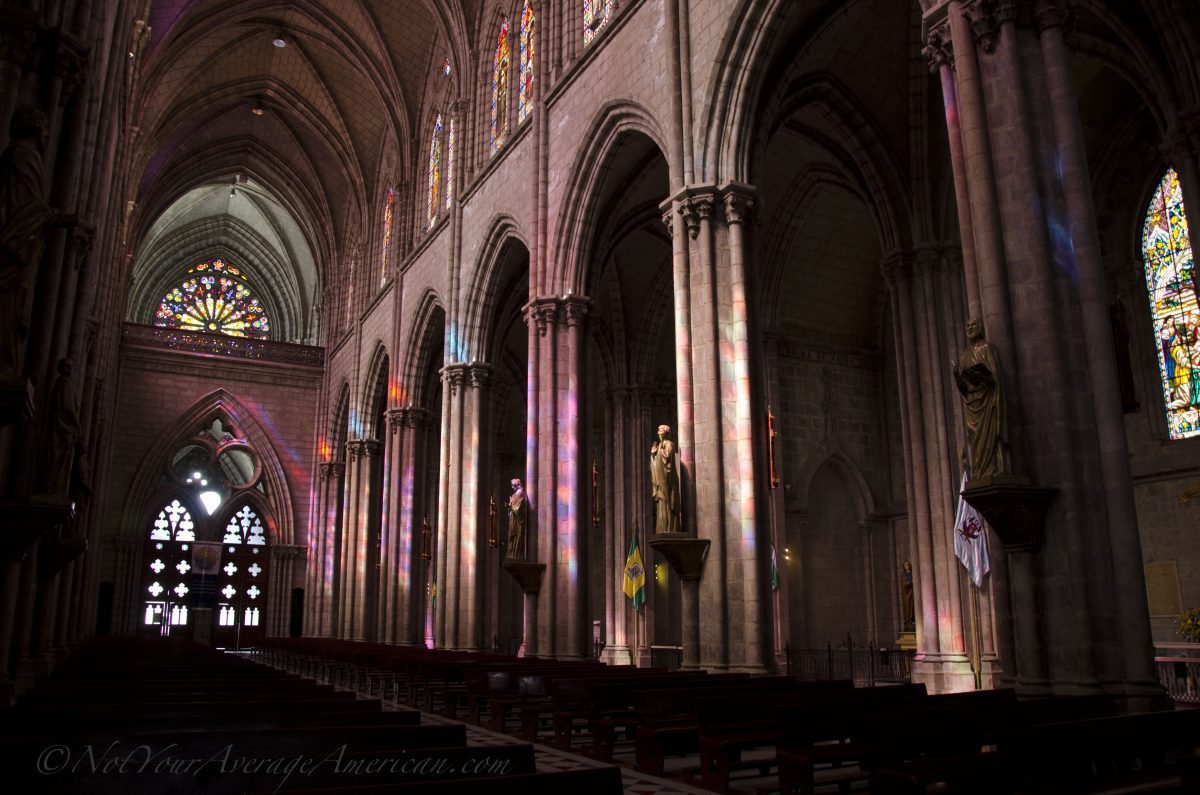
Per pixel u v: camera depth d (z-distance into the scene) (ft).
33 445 40.57
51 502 39.40
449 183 116.37
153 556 156.46
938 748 26.96
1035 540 34.94
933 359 74.54
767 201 97.40
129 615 150.92
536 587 75.31
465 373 100.42
